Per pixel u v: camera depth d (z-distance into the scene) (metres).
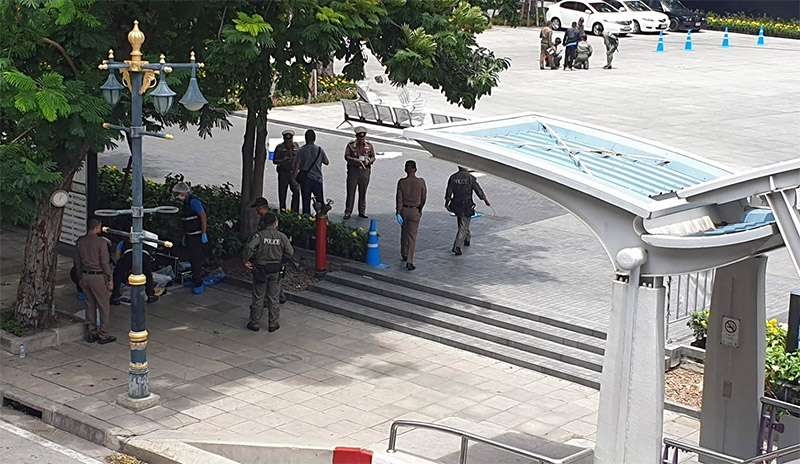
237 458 12.23
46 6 13.14
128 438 12.57
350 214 22.23
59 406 13.40
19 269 18.97
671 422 13.37
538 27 60.88
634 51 50.84
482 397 14.15
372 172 26.72
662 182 10.53
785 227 9.22
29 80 12.60
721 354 11.38
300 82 16.92
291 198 23.78
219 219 19.61
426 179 26.05
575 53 44.53
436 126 11.16
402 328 16.48
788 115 34.25
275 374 14.66
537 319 16.19
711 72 44.25
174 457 12.10
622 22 55.91
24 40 13.42
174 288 18.12
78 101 13.09
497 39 54.72
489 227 21.78
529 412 13.72
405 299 17.23
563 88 39.41
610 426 10.13
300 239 19.56
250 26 13.83
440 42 16.08
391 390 14.26
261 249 16.08
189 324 16.47
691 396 13.91
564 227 21.95
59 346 15.43
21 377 14.30
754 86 40.50
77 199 19.23
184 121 15.98
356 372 14.84
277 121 33.12
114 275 17.16
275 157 21.53
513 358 15.32
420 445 12.52
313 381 14.47
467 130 11.57
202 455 12.02
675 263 9.71
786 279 18.48
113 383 14.20
